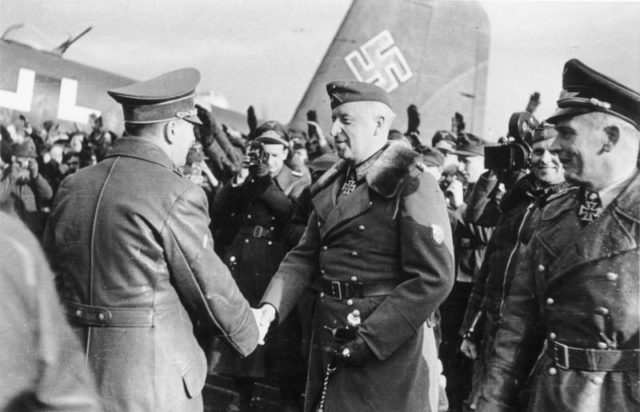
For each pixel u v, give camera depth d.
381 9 5.31
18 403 1.13
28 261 1.18
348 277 2.55
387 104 2.62
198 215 2.21
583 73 1.94
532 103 4.80
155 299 2.14
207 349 4.20
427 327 2.59
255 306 4.00
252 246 4.05
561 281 1.96
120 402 2.07
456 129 5.04
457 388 3.93
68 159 6.63
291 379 3.96
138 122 2.27
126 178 2.20
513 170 3.26
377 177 2.51
